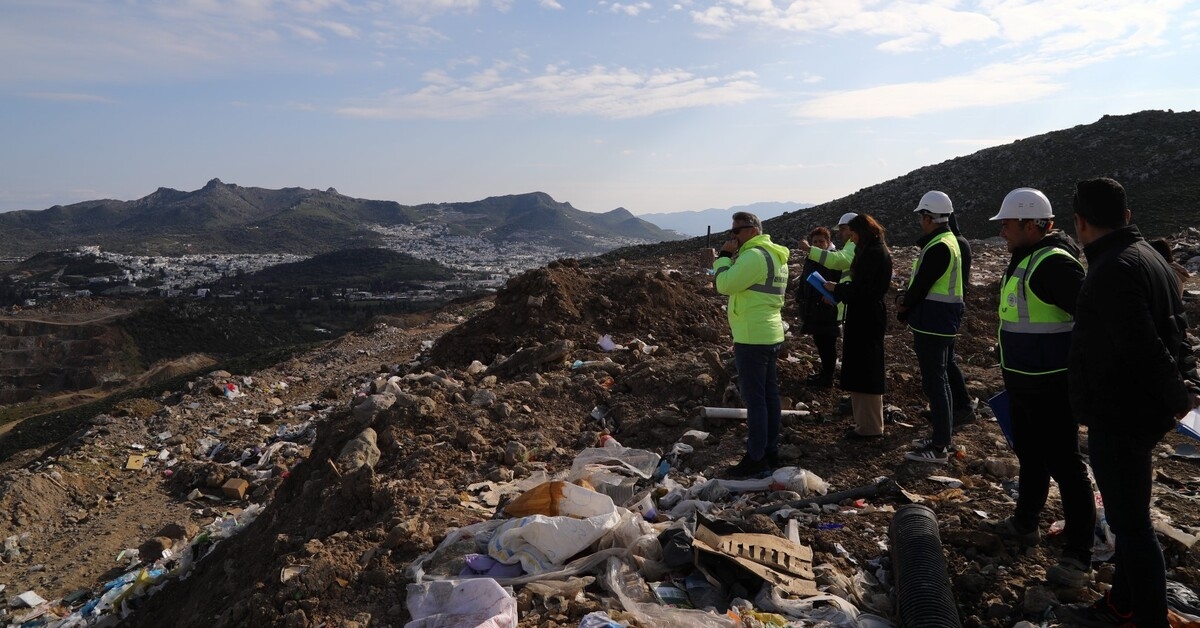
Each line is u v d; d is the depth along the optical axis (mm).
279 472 11164
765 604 3666
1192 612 3369
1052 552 4082
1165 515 4387
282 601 4023
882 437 6141
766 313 5332
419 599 3834
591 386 8203
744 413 6801
